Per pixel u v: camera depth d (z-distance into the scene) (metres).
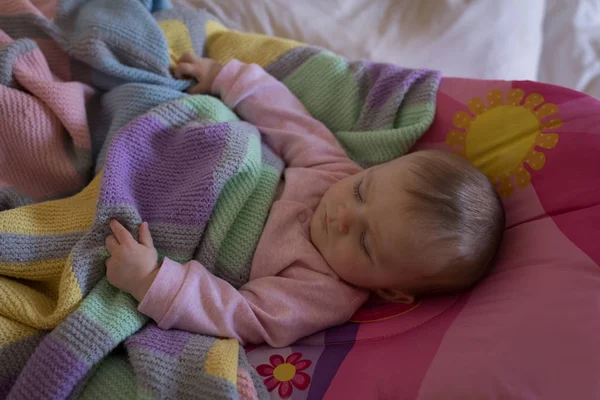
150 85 0.93
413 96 0.98
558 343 0.62
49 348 0.63
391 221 0.77
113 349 0.69
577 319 0.64
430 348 0.69
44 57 0.93
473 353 0.64
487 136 0.89
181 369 0.64
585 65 1.34
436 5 1.25
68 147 0.90
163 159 0.85
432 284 0.78
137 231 0.75
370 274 0.80
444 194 0.76
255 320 0.73
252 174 0.84
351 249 0.80
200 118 0.89
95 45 0.92
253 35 1.13
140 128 0.83
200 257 0.79
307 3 1.25
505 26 1.24
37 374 0.61
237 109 1.02
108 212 0.73
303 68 1.08
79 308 0.67
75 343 0.63
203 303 0.72
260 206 0.86
